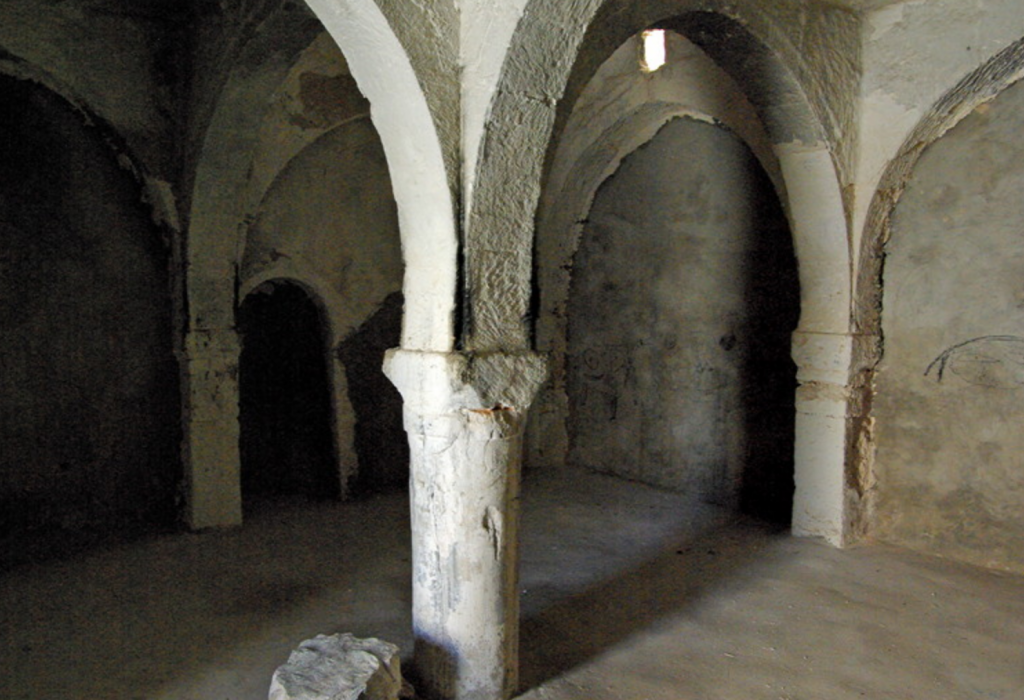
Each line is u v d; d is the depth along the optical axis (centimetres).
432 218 267
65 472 463
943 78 404
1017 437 417
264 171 507
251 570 428
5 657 326
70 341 462
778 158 447
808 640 345
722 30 381
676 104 555
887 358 466
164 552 457
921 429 454
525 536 495
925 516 455
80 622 361
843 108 426
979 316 427
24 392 448
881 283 466
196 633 349
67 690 298
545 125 271
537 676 308
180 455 505
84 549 462
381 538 486
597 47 340
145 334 489
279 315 590
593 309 659
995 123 415
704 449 577
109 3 443
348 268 570
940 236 440
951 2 399
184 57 466
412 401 275
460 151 262
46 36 427
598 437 662
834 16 418
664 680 308
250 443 586
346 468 577
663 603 386
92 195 466
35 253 449
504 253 274
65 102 448
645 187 609
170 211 478
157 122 469
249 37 393
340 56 498
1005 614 372
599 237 649
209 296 486
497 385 271
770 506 532
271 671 314
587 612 374
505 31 247
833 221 440
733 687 304
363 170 570
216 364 492
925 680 312
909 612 374
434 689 281
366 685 246
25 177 443
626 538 491
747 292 543
